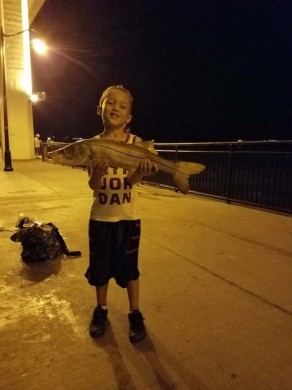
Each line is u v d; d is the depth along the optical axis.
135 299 2.58
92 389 2.00
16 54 22.20
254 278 3.45
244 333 2.54
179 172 2.46
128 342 2.43
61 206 6.84
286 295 3.10
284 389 2.01
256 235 4.83
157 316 2.75
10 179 11.21
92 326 2.53
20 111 22.80
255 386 2.03
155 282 3.35
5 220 5.75
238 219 5.74
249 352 2.33
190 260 3.90
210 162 7.94
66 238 4.76
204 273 3.56
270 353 2.32
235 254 4.09
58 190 8.83
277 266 3.74
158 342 2.43
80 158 2.24
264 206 6.53
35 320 2.71
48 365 2.19
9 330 2.57
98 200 2.50
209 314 2.79
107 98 2.45
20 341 2.44
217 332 2.55
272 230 5.08
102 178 2.43
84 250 4.28
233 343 2.42
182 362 2.23
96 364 2.21
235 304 2.94
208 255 4.06
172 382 2.06
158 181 9.60
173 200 7.47
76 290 3.21
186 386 2.03
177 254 4.09
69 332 2.55
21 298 3.05
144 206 6.79
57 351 2.33
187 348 2.37
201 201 7.38
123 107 2.45
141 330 2.47
